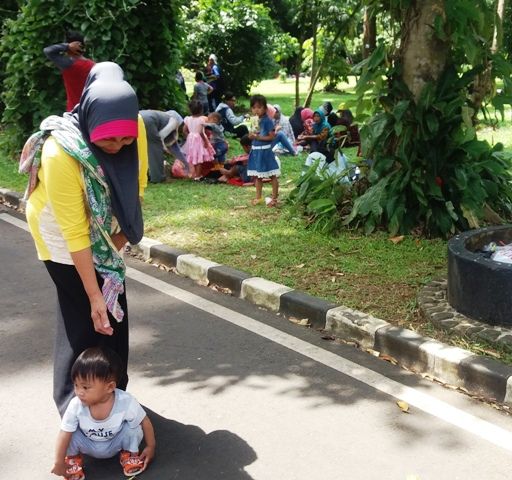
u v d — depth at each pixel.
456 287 4.36
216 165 9.67
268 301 5.02
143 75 10.13
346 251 5.96
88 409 2.97
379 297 4.84
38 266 6.16
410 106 6.27
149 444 3.14
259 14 20.14
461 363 3.77
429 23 6.16
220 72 19.91
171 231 6.78
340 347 4.36
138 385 3.91
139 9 9.80
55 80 10.10
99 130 2.73
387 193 6.32
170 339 4.53
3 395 3.82
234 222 7.06
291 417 3.54
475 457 3.17
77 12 9.71
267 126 7.60
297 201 7.11
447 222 6.21
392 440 3.31
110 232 3.04
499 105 6.61
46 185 2.84
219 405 3.68
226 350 4.35
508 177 6.94
